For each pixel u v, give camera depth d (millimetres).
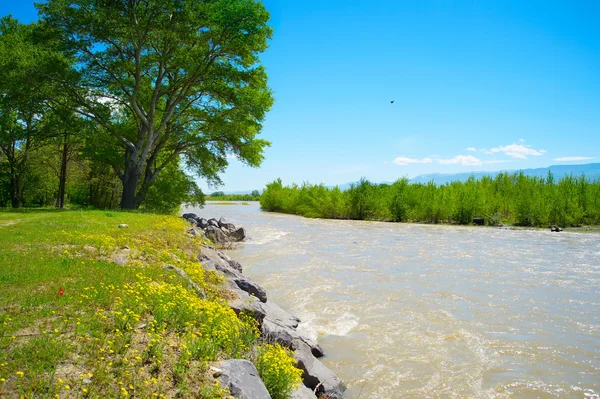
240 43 27516
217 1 27281
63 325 5645
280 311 10609
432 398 7059
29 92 25188
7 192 37000
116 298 6703
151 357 5117
